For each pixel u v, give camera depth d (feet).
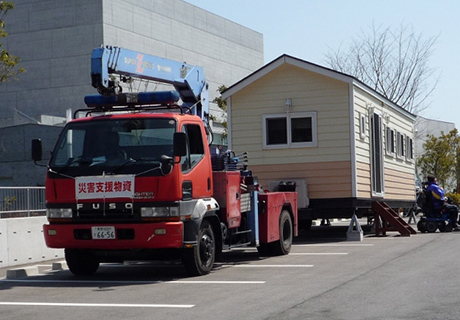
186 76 44.93
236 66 211.41
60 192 36.63
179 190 35.60
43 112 165.89
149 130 36.63
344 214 62.18
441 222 69.26
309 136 63.87
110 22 162.91
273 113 64.80
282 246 48.52
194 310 27.22
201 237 38.06
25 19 168.14
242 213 44.47
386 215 65.82
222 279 36.37
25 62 167.94
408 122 87.30
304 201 62.28
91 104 39.68
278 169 64.39
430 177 70.59
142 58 41.19
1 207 49.01
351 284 32.83
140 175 35.45
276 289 32.01
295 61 63.46
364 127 65.82
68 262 39.93
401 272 36.86
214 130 124.67
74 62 163.53
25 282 38.37
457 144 163.94
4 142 122.72
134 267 45.34
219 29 204.03
